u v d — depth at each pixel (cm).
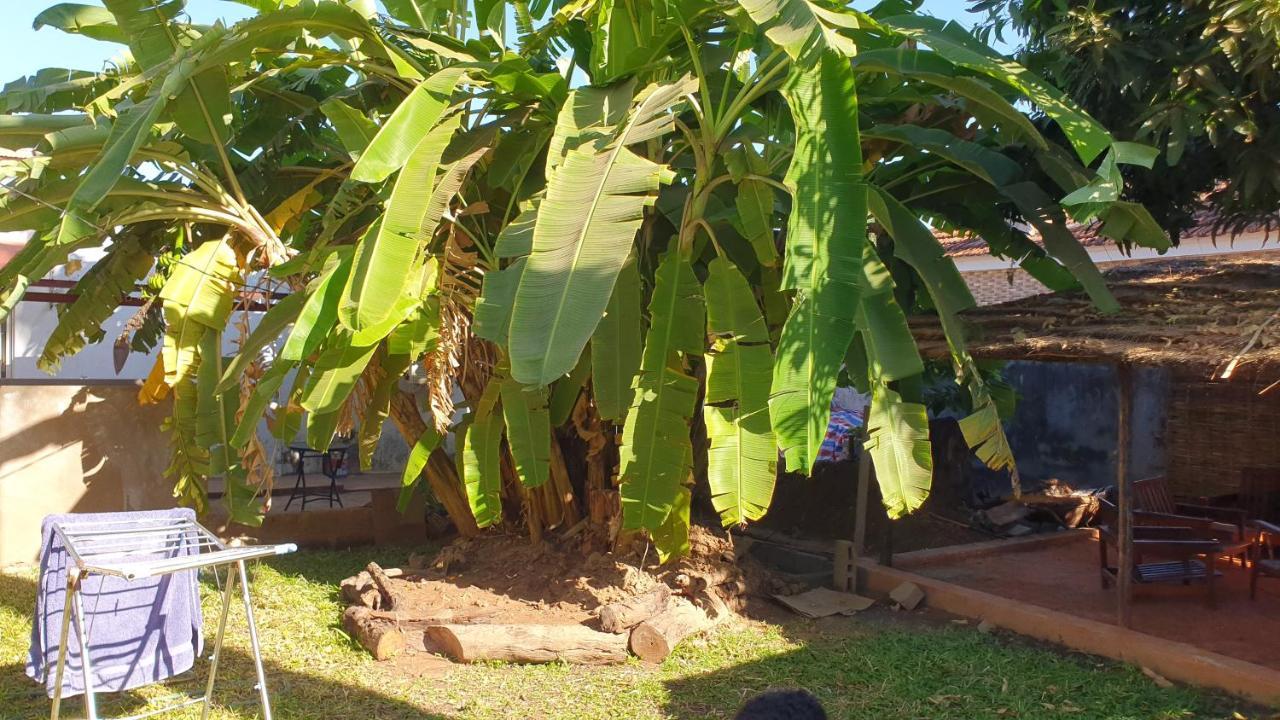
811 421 538
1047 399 1338
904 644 773
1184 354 658
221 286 821
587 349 809
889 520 984
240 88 802
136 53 755
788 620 852
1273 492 1062
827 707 644
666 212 827
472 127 837
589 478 921
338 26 727
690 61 768
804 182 565
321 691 662
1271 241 1126
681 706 645
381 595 827
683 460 705
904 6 837
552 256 566
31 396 1001
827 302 548
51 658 511
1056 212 794
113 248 953
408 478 831
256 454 797
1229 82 719
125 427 1060
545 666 725
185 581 551
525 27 808
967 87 707
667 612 767
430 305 738
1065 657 747
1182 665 684
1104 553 934
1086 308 828
